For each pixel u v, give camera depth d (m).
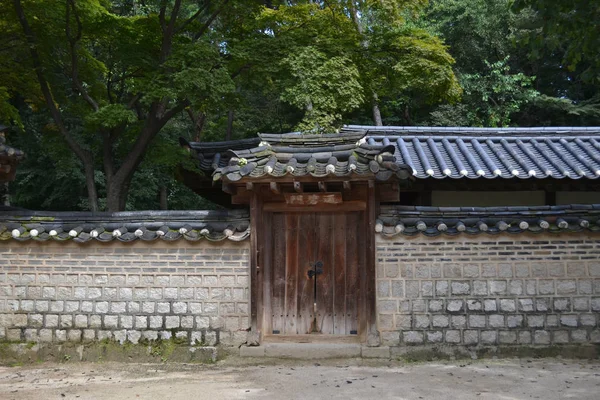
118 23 12.70
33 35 11.78
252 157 7.80
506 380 6.80
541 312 7.95
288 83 11.41
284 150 7.90
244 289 8.13
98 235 8.15
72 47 12.17
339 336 8.30
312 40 12.06
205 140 23.69
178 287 8.21
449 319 7.98
